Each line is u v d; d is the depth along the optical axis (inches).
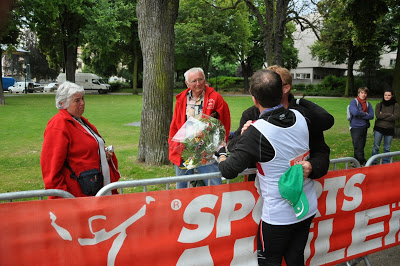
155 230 88.6
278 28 518.3
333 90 1692.9
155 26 266.1
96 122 577.6
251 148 81.7
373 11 404.5
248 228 101.3
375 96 1563.7
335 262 119.1
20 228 75.5
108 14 1136.2
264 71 86.0
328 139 430.0
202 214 94.0
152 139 280.5
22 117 609.6
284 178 82.6
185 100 152.6
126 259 85.9
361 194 121.7
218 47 1464.1
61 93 107.0
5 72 2486.5
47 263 78.5
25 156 321.1
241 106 918.4
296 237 91.1
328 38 619.5
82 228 80.7
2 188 223.5
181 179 92.6
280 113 84.0
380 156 126.0
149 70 273.6
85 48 1712.6
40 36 1312.7
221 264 98.5
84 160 106.0
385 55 2255.2
